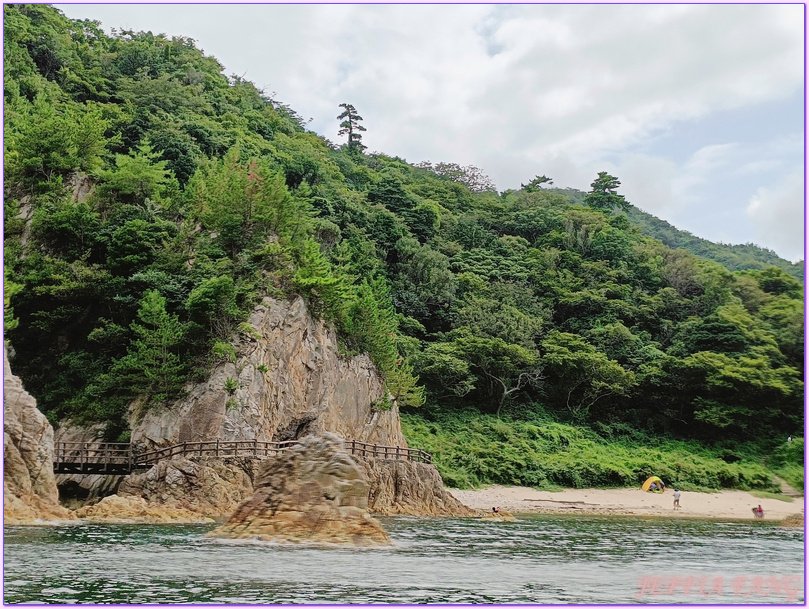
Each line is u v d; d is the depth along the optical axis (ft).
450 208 400.26
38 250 156.15
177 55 374.43
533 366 254.47
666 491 203.00
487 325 256.32
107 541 74.79
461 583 59.16
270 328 148.77
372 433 171.42
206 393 134.31
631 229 398.01
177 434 131.85
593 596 57.06
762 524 148.46
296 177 286.46
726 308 287.07
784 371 250.78
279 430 144.56
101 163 179.52
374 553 72.23
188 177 213.87
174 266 154.51
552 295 302.66
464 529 109.29
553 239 344.90
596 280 315.78
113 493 122.83
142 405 137.59
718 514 174.29
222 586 52.90
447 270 281.33
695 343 273.13
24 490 91.25
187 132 246.88
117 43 324.39
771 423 253.44
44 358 149.69
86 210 158.51
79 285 147.74
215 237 164.86
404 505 135.64
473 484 188.85
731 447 244.42
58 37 263.70
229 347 135.64
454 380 240.94
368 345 180.45
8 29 233.55
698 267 337.52
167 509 105.29
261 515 77.20
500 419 239.71
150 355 135.23
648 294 318.24
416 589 55.42
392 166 486.38
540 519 141.69
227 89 368.27
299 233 180.24
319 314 163.84
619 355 272.51
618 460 218.59
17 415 94.02
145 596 49.11
